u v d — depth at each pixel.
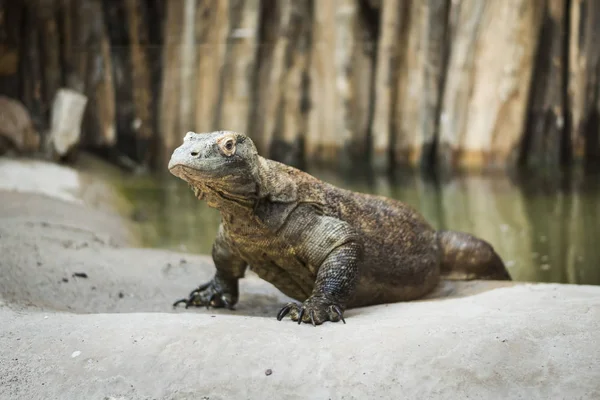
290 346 6.07
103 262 10.66
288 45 23.81
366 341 6.08
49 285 9.12
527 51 22.03
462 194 18.53
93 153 22.75
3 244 10.32
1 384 5.88
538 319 6.40
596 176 20.41
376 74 23.45
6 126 19.92
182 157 7.35
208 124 24.02
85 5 22.62
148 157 23.83
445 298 9.29
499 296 8.40
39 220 13.02
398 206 9.41
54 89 22.16
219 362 5.89
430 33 22.75
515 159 22.44
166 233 15.20
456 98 22.58
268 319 7.14
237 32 23.64
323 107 23.97
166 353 6.05
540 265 12.37
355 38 23.53
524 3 21.83
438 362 5.71
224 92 23.89
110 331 6.49
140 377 5.84
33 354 6.23
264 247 8.15
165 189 19.70
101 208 16.16
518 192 18.55
